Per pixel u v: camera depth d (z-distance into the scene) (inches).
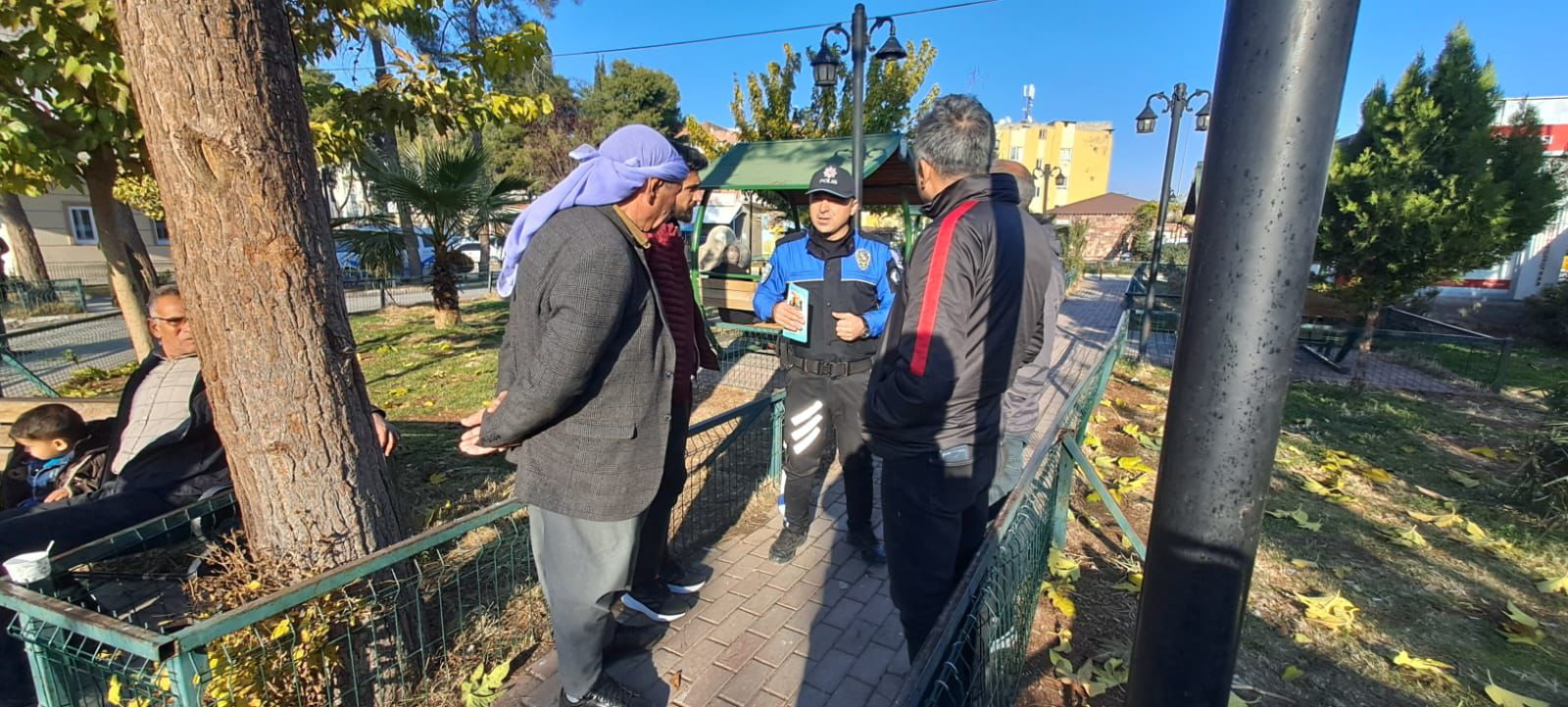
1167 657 48.3
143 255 253.3
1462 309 488.4
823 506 157.6
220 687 68.7
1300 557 140.3
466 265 454.6
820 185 118.3
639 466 76.2
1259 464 43.7
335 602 79.7
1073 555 137.7
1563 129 430.9
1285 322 41.3
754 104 536.7
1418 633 114.3
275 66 73.0
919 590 82.2
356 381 85.7
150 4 65.2
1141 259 1262.3
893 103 502.6
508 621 105.7
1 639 86.9
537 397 66.7
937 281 70.3
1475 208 251.9
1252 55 38.4
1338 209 283.6
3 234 709.3
